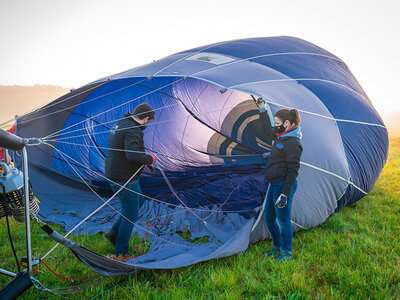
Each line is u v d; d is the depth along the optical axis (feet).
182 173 18.56
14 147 6.43
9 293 6.71
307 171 10.86
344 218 13.16
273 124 10.41
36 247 11.02
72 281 8.93
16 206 7.18
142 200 11.37
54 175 16.88
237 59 14.40
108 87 18.31
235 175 17.30
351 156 12.50
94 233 12.12
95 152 19.04
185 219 13.01
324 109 12.62
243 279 8.84
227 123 23.07
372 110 15.40
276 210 9.82
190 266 9.46
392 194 16.35
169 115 22.26
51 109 17.42
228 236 11.55
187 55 16.03
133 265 8.43
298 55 16.15
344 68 18.26
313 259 9.78
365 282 8.29
